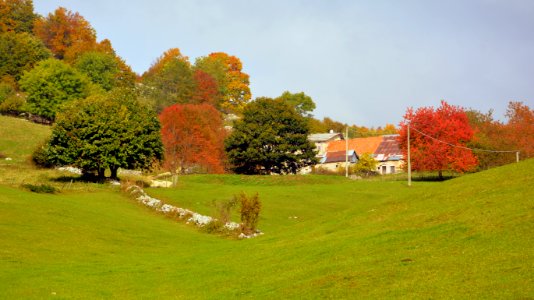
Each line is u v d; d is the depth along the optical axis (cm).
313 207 6041
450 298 1652
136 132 6619
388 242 2517
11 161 8200
